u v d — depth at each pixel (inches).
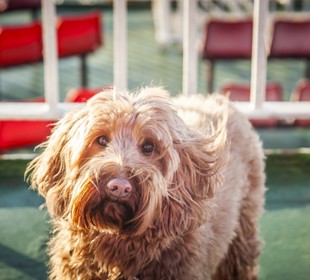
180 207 95.3
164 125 93.0
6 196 154.5
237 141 120.0
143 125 91.4
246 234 125.9
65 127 98.7
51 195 99.0
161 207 93.7
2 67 295.6
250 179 124.0
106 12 526.6
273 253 136.5
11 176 162.7
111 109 92.4
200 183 98.4
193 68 162.7
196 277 104.2
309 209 153.2
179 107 120.9
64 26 317.4
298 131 307.6
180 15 443.2
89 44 331.9
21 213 147.7
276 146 291.6
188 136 97.9
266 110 169.3
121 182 87.4
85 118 94.3
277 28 334.3
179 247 102.0
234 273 128.5
